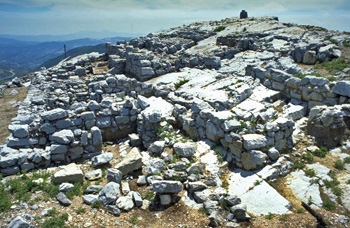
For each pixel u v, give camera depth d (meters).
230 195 8.67
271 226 7.94
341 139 11.12
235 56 22.98
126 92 17.88
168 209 8.73
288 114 12.57
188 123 12.66
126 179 10.11
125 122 14.46
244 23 33.75
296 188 9.23
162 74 20.48
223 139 11.07
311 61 19.12
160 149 11.55
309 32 26.08
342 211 8.32
